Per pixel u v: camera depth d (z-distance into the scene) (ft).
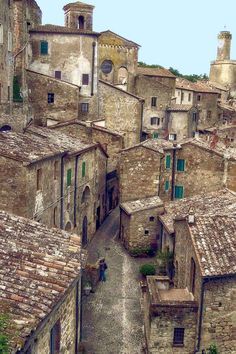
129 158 131.95
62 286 45.03
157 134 228.63
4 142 90.89
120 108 186.50
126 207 126.11
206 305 69.97
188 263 78.95
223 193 114.52
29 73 162.61
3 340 35.04
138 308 94.68
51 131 130.31
